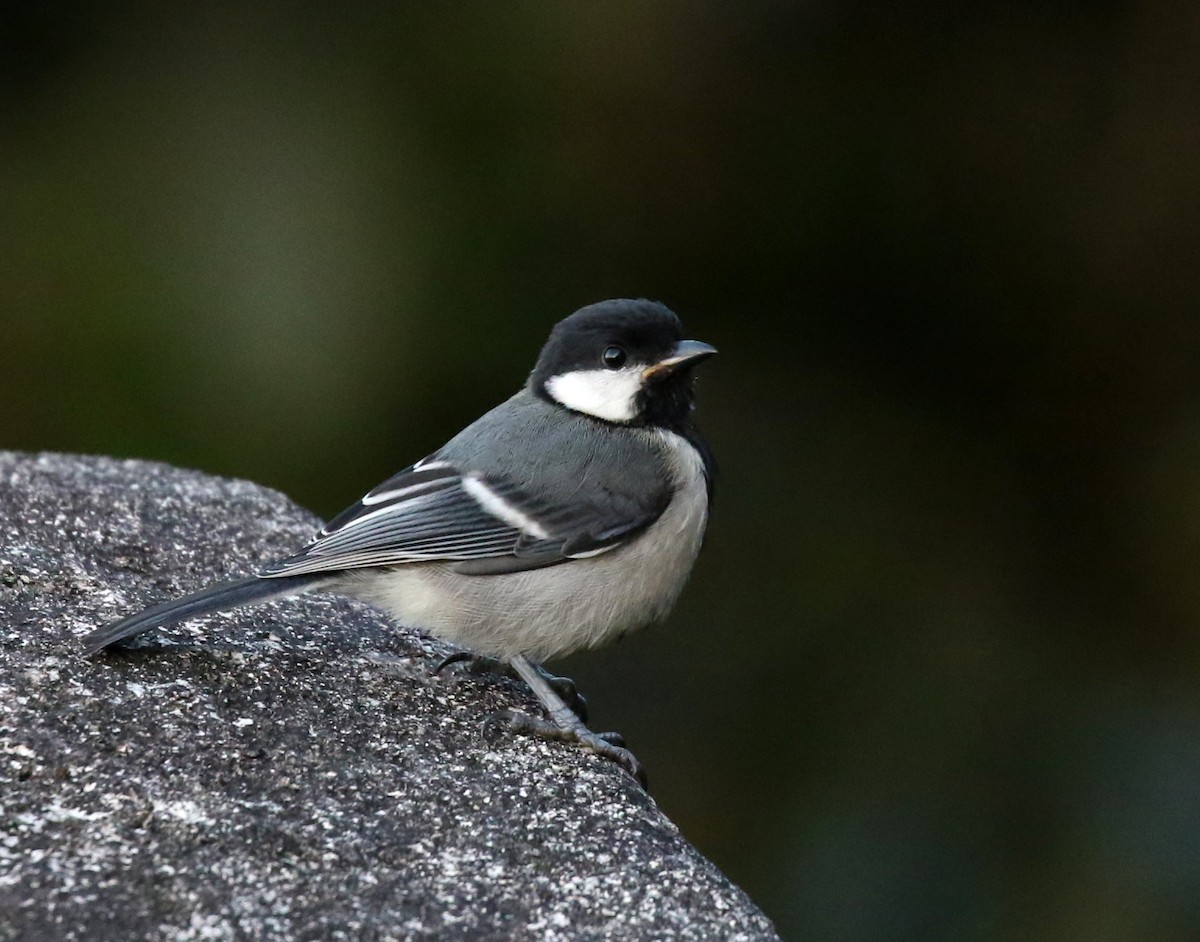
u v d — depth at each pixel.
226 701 6.12
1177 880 10.14
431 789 5.74
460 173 11.48
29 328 11.08
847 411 12.18
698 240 12.11
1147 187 11.77
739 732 11.33
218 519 8.56
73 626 6.53
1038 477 11.93
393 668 6.95
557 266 11.73
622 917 4.99
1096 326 11.91
